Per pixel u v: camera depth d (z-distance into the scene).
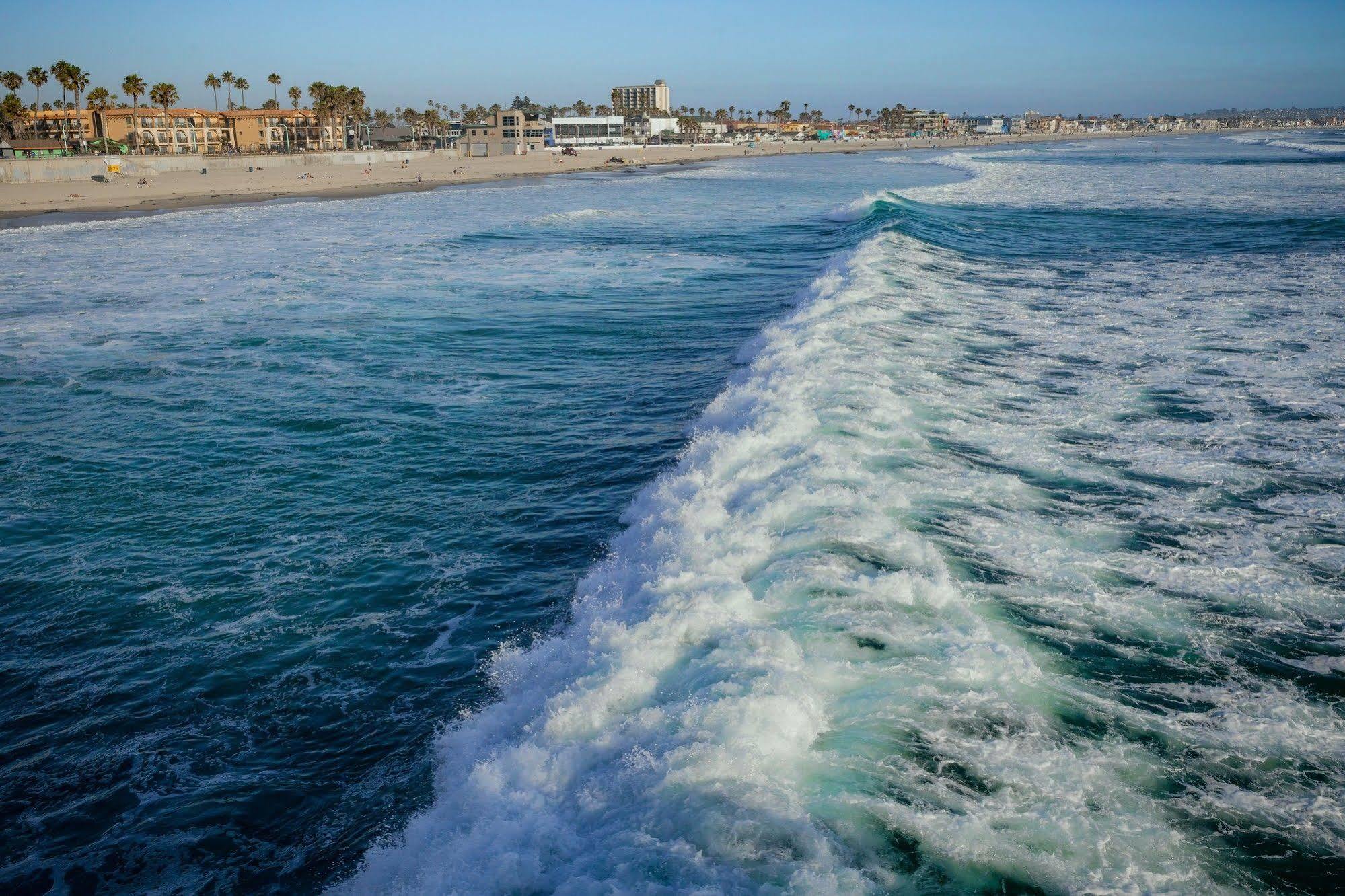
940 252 26.78
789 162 129.38
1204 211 39.41
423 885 4.63
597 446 12.36
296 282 26.62
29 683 7.28
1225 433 11.23
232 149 137.38
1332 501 9.17
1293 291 20.34
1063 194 50.00
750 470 9.95
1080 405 12.33
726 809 4.77
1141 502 9.16
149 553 9.51
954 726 5.53
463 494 10.90
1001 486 9.53
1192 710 5.80
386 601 8.38
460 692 6.87
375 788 5.85
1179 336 16.23
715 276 26.30
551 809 5.03
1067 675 6.15
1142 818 4.82
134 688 7.18
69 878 5.34
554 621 7.79
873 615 6.79
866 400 12.14
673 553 8.10
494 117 153.62
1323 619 6.95
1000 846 4.57
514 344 18.45
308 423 13.65
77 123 123.81
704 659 6.21
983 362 14.52
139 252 34.53
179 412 14.29
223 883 5.20
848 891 4.25
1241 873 4.46
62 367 17.17
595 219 44.62
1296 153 111.12
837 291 19.81
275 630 7.96
